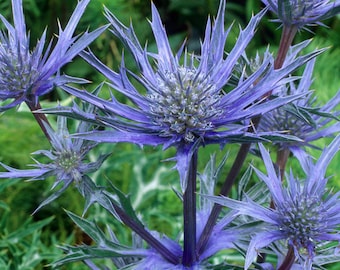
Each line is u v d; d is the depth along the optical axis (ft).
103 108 1.14
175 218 1.97
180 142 1.15
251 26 1.20
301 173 2.06
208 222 1.30
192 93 1.16
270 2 1.24
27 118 2.30
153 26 1.24
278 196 1.20
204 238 1.31
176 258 1.32
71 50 1.20
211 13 3.03
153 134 1.16
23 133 2.26
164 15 3.18
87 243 2.14
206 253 1.30
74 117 1.11
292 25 1.26
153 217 2.13
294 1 1.24
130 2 2.87
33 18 2.63
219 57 1.21
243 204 1.18
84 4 1.23
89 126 1.29
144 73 1.21
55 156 1.26
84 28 2.51
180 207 2.11
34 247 1.89
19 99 1.23
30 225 1.91
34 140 2.26
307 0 1.24
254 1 2.91
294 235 1.18
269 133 1.08
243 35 1.21
